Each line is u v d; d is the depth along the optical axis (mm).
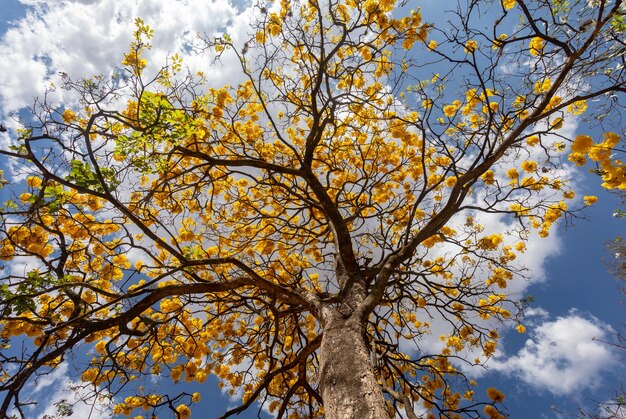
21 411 2977
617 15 2688
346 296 3816
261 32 4277
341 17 4875
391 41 4051
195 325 5656
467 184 4160
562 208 4848
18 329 3865
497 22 3107
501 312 5672
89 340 4676
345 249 4402
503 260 5680
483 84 3590
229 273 5734
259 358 6012
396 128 5297
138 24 3150
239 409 4293
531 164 4785
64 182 2670
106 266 4703
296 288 4367
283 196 6312
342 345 2584
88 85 2865
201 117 4723
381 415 1917
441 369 5152
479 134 4223
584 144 2850
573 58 2973
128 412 4848
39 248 4051
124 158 3504
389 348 4555
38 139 2600
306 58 5141
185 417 4598
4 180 3135
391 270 3711
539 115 3365
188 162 5379
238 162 4199
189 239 5324
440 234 4551
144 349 5406
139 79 2771
